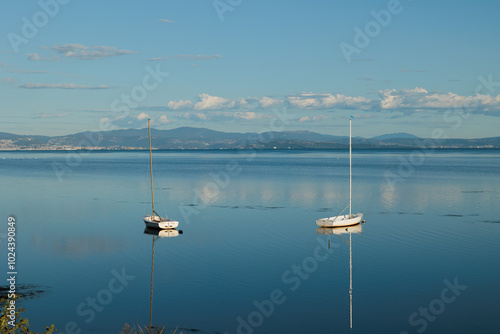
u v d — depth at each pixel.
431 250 52.53
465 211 80.25
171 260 49.91
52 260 49.88
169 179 153.25
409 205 88.31
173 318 34.31
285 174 175.12
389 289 39.81
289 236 61.47
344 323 33.09
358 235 61.41
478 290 39.06
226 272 45.19
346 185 128.00
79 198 103.00
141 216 78.62
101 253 52.97
